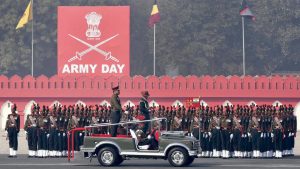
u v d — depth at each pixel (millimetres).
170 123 101500
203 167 80750
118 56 158875
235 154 99062
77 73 158875
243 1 190375
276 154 99875
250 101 157000
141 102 84125
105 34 158875
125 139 81562
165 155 81188
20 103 157625
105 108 99312
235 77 157125
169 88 156000
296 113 157000
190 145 81125
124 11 159000
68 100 156750
